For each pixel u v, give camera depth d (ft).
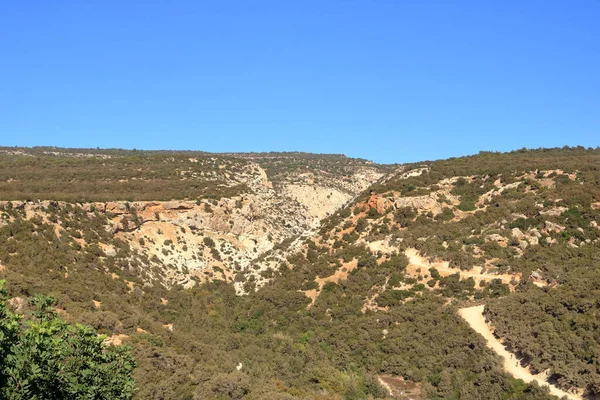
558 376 134.41
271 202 362.74
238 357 164.14
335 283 208.23
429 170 280.31
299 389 143.64
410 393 145.38
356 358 165.78
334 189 492.54
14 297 124.06
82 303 147.64
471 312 170.91
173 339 152.66
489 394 136.46
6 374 57.77
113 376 71.26
